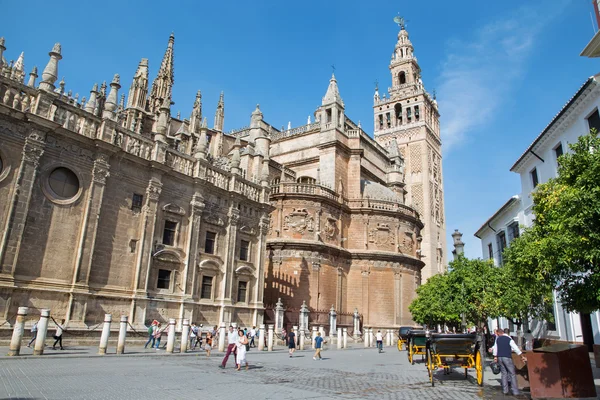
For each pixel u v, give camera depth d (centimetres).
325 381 1583
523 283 1639
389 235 5419
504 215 3984
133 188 2772
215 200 3331
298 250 4712
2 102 2225
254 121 5191
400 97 9619
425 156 8944
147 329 2655
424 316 4534
